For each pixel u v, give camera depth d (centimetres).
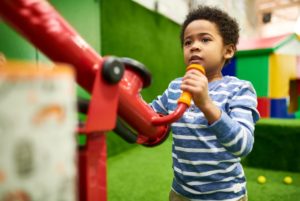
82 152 31
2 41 80
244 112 60
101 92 31
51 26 29
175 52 237
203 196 65
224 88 66
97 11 142
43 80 20
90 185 31
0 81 19
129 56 172
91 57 32
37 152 20
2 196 19
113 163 151
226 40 71
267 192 123
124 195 113
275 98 211
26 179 20
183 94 43
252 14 385
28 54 90
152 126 41
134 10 178
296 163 150
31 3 28
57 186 21
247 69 219
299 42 227
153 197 112
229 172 64
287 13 396
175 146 68
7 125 19
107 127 31
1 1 27
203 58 66
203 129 64
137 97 39
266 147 157
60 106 21
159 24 210
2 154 19
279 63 210
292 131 149
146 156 165
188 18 76
